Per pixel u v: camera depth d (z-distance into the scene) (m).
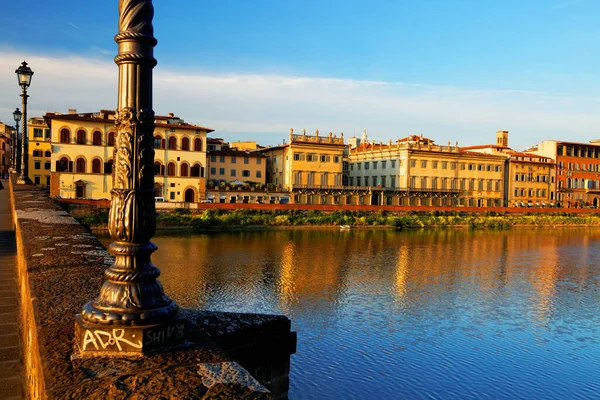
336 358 24.00
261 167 98.94
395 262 52.47
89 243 11.36
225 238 66.44
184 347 4.86
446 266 51.06
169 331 4.79
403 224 91.81
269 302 34.41
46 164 105.94
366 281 42.25
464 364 23.91
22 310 8.94
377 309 33.41
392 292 38.50
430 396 20.31
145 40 4.66
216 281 40.06
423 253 59.62
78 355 4.54
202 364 4.46
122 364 4.38
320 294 37.06
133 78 4.67
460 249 64.44
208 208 78.88
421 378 22.03
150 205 4.79
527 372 23.17
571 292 40.50
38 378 4.54
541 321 31.88
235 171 96.56
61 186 75.38
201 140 84.88
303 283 40.59
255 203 84.62
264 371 7.11
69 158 75.88
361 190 101.12
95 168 77.50
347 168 124.00
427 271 47.91
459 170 111.62
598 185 132.62
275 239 67.56
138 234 4.71
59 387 3.89
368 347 25.72
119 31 4.68
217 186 92.06
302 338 26.83
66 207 65.62
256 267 46.41
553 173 125.75
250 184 93.62
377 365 23.31
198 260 48.91
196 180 84.81
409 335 28.03
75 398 3.72
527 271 49.75
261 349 7.06
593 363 24.61
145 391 3.87
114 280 4.70
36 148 105.12
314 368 22.66
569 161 128.38
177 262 47.47
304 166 96.38
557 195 126.69
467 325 30.47
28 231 12.98
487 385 21.55
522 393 20.91
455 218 97.25
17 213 17.98
